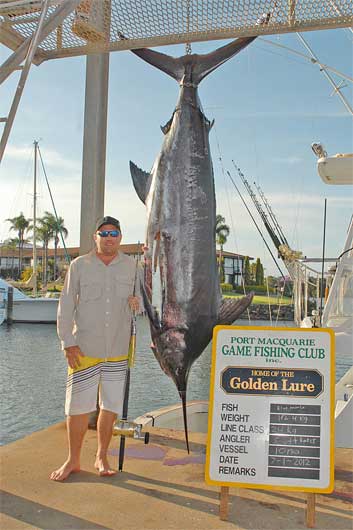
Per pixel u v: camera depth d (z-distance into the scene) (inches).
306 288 199.9
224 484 93.4
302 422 93.8
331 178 173.6
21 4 97.4
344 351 153.9
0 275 2486.5
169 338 98.7
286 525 93.2
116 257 117.7
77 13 115.0
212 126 106.0
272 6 108.3
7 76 102.3
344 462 129.9
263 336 97.4
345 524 94.2
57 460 124.0
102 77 155.6
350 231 166.4
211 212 102.3
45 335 1018.1
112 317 115.6
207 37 116.3
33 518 94.0
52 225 2151.8
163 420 181.3
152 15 114.1
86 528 90.5
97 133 154.3
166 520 94.2
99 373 117.2
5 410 475.2
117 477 114.5
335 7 105.8
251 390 96.0
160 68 106.8
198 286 99.2
